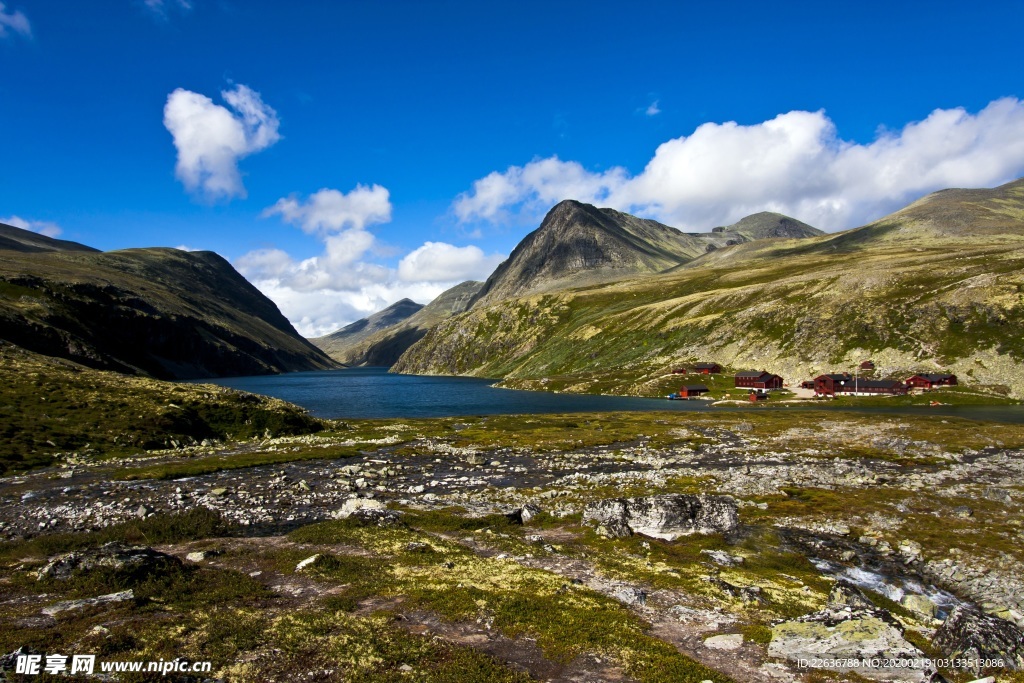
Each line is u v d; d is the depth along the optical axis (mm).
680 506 40125
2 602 20812
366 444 80938
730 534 38688
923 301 195375
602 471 61625
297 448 74750
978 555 34344
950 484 53000
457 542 34031
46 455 58719
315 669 16422
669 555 33781
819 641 19344
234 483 50969
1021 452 71188
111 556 24609
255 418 93625
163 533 33531
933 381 160000
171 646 17391
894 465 63719
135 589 22391
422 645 18406
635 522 39562
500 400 192000
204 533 34156
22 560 27875
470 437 90312
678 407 161500
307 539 32125
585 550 34156
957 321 181125
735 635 20844
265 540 32750
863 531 39562
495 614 21500
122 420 75375
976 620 20922
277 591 23438
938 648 20688
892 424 102312
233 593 22547
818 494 49625
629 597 25156
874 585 30625
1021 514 42812
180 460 62250
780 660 18750
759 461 67188
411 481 55531
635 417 124688
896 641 19016
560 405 171750
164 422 78000
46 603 20734
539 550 33125
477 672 16594
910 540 37312
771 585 28500
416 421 119438
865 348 191500
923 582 31797
